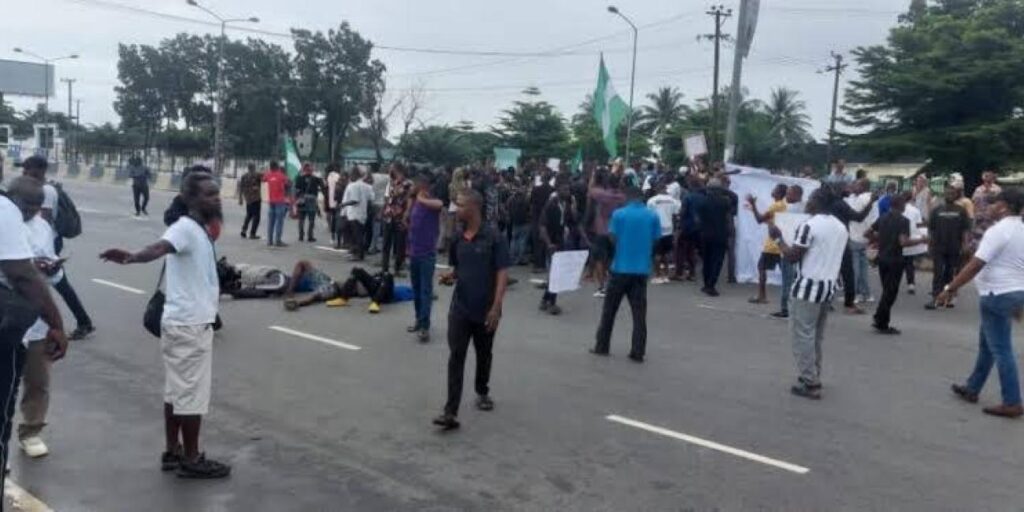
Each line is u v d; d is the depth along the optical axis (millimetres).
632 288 9445
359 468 5977
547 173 16922
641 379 8625
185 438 5633
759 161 75875
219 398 7559
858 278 14211
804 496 5688
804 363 8156
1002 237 7605
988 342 7832
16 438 6262
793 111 89250
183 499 5336
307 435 6645
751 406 7785
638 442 6680
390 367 8797
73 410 7055
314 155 71375
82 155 68688
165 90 81438
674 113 91812
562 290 11875
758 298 13711
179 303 5484
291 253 18281
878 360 9898
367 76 69938
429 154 65375
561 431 6895
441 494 5555
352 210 17375
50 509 5102
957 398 8320
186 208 5625
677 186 17812
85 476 5664
